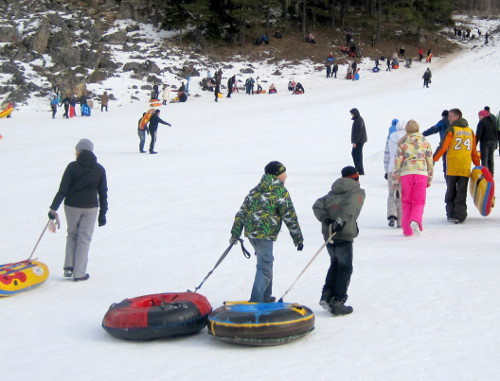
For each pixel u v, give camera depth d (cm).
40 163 2347
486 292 708
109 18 6700
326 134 2958
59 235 1228
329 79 5931
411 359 532
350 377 500
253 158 2358
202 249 1042
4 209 1527
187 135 3084
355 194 674
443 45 7250
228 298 759
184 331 621
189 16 6481
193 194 1630
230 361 555
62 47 5634
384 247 979
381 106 3744
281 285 808
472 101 3684
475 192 1176
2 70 5247
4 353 610
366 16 7212
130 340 632
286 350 577
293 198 1508
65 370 554
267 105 4381
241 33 6762
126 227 1259
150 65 5716
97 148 2738
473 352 538
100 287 848
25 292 835
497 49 6719
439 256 900
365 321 647
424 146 1048
